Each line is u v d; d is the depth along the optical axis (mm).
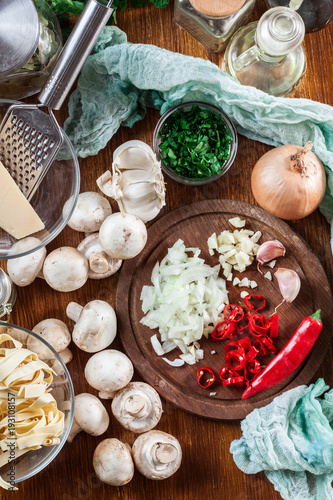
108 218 768
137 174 805
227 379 801
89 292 822
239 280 826
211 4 736
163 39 832
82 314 776
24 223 768
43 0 746
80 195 799
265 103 786
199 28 792
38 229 775
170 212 823
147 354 820
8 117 755
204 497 811
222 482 812
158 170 771
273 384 798
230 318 801
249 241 819
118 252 769
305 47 835
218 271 825
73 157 774
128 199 805
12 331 758
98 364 776
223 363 818
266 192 785
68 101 826
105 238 765
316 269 819
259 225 828
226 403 813
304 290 821
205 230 829
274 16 729
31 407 740
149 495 809
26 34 706
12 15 703
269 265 826
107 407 817
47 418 746
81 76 805
